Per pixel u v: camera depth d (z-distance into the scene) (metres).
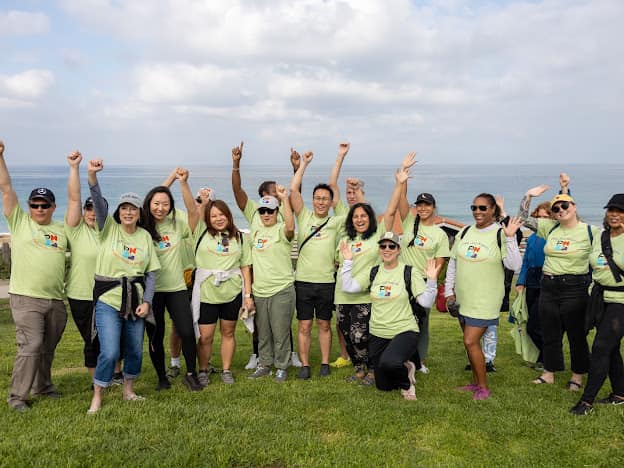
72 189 5.32
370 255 6.14
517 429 4.64
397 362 5.29
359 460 4.06
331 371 6.68
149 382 6.12
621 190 97.75
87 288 5.51
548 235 5.96
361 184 7.48
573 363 5.90
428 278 5.51
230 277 6.11
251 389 5.79
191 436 4.37
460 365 7.04
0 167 5.02
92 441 4.22
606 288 5.20
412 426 4.73
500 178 156.88
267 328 6.37
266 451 4.19
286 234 6.23
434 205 6.34
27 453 4.00
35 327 5.12
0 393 5.46
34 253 5.12
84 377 6.30
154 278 5.32
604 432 4.59
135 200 5.13
